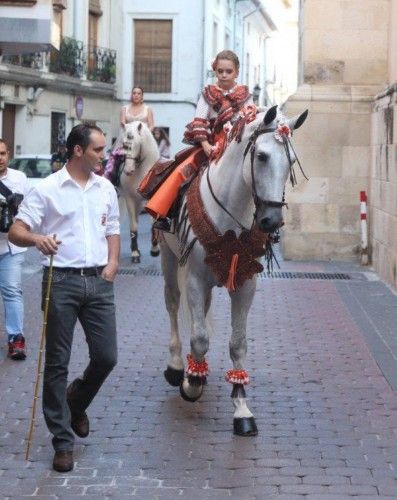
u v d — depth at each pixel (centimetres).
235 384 667
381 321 1077
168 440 643
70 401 621
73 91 3244
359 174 1589
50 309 579
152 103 3641
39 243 556
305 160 1592
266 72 5156
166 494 545
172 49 3619
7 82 2766
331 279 1409
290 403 738
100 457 607
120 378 809
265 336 988
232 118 695
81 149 582
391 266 1337
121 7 3597
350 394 765
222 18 3925
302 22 1670
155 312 1123
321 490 552
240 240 642
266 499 537
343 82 1602
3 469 584
